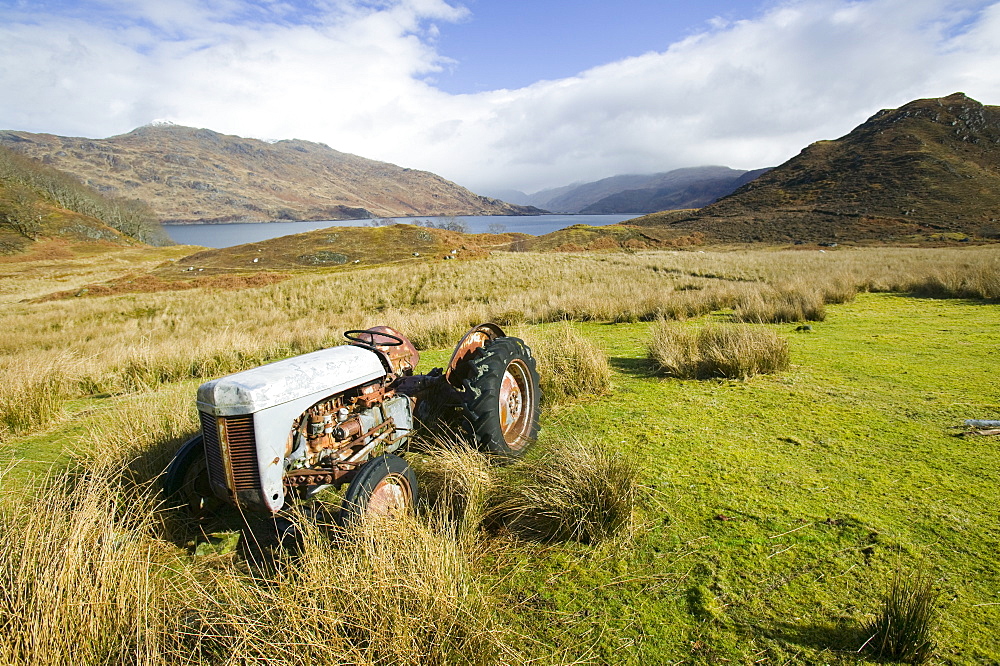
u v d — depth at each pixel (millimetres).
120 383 8000
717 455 3867
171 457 3947
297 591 2170
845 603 2268
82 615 2105
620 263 33031
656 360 6922
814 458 3736
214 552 2945
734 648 2072
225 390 2672
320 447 3029
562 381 5691
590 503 2934
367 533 2416
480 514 3102
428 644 1987
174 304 24750
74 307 25188
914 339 7738
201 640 2229
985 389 5129
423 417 3916
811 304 10164
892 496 3146
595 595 2445
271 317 18594
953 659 1947
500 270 29906
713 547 2734
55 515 2570
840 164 119000
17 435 5332
